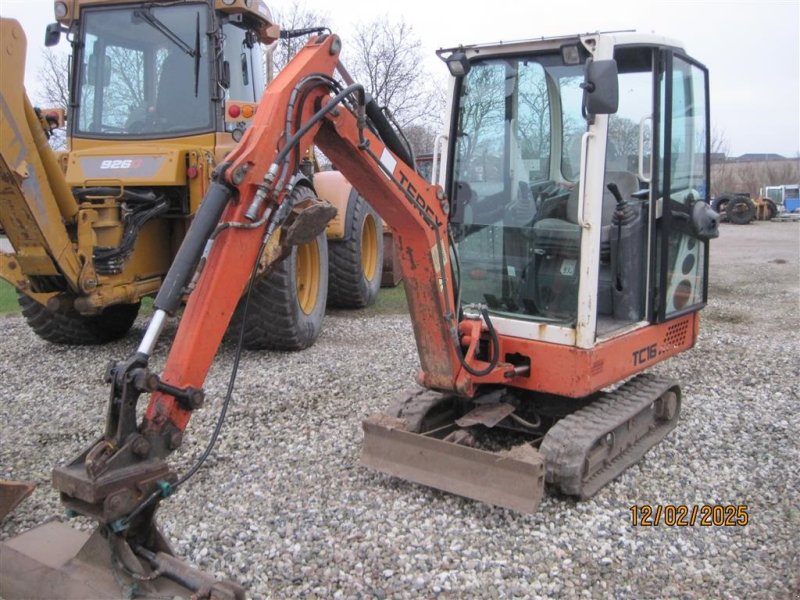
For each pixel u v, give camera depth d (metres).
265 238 2.92
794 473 4.07
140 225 5.52
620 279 4.19
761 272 12.67
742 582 3.03
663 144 4.11
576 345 3.68
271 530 3.39
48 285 5.28
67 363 6.28
